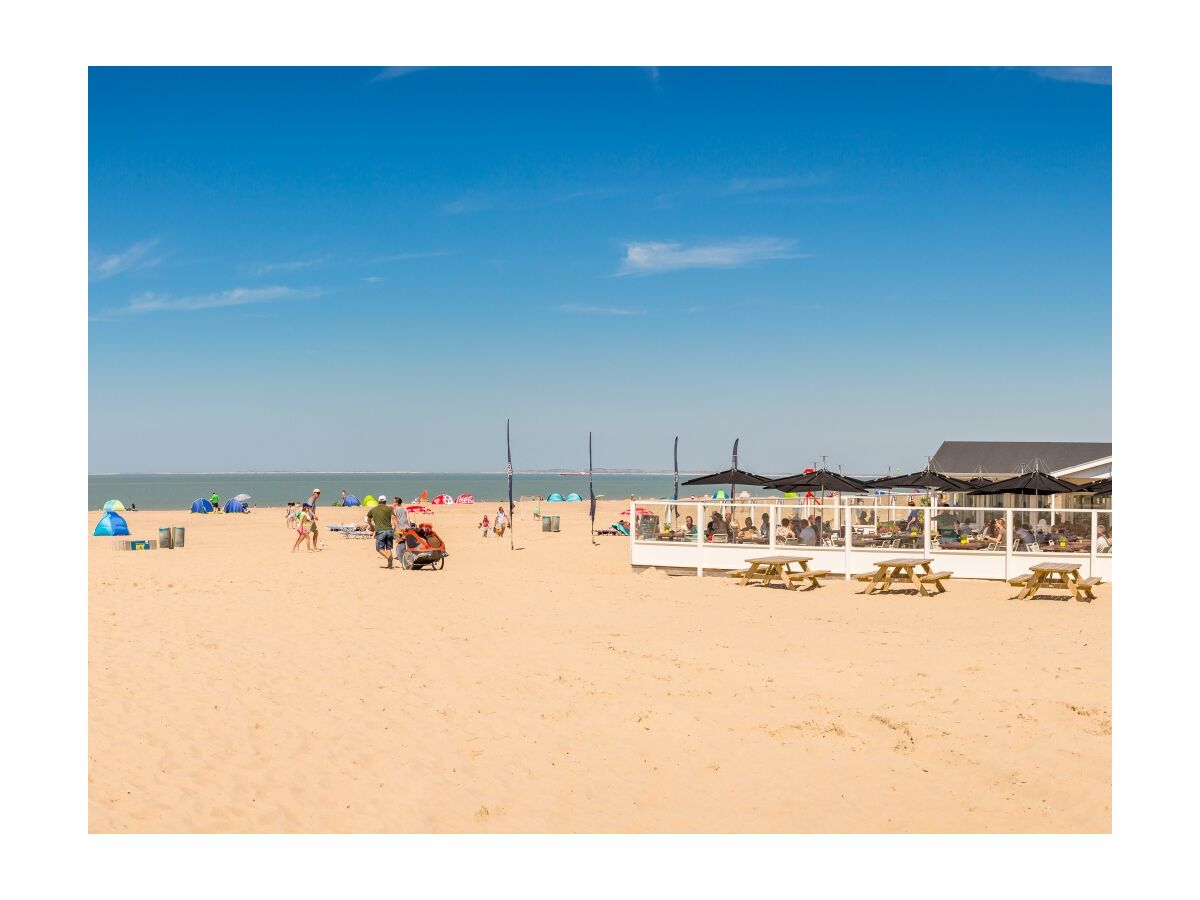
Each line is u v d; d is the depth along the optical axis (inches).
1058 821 270.1
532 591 740.7
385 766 316.8
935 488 1023.6
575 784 304.2
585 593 733.9
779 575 829.2
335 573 852.6
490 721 366.9
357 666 454.3
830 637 547.2
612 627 576.4
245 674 430.9
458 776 309.9
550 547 1258.6
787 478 973.2
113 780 293.0
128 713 360.8
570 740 345.4
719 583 828.6
